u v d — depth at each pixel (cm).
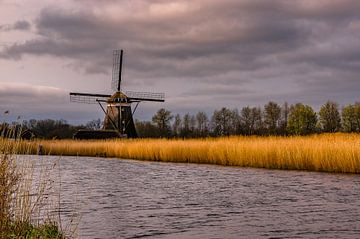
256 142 3178
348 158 2575
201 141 3759
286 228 1159
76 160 4094
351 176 2425
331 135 3772
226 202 1603
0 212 748
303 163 2806
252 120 9700
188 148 3706
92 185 2095
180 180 2352
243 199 1675
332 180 2250
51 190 1802
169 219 1284
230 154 3284
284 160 2903
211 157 3481
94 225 1180
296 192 1844
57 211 1319
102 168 3172
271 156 2991
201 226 1188
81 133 6038
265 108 9456
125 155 4431
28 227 813
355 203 1553
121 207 1477
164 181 2308
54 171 2850
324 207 1477
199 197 1727
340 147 2627
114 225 1185
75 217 1265
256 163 3078
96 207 1468
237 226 1189
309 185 2062
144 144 4225
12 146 781
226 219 1286
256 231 1125
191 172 2819
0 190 750
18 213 789
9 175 779
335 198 1670
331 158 2650
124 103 6400
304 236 1071
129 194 1802
